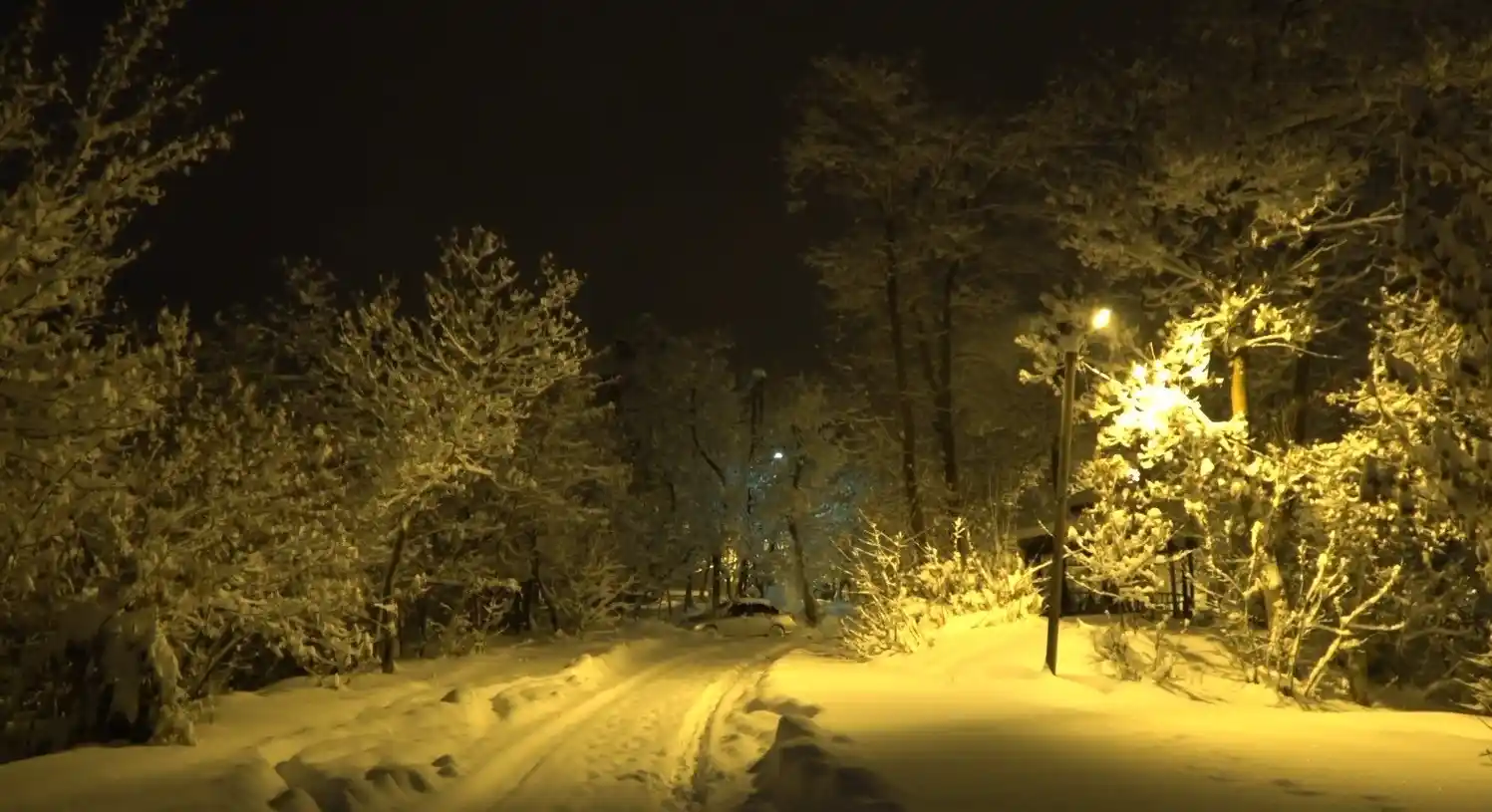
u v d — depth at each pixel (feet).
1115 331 69.92
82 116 38.86
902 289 109.50
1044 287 108.27
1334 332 79.30
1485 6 66.64
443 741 43.65
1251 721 48.14
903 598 81.00
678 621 156.66
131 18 39.09
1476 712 60.54
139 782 31.60
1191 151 67.36
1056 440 92.53
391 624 66.23
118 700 39.60
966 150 104.42
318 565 50.24
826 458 159.22
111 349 40.24
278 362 83.30
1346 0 68.64
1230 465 62.13
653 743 46.16
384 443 64.23
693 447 165.89
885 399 119.65
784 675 65.98
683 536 163.22
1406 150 33.99
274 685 58.18
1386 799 31.60
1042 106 88.99
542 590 103.04
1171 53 74.43
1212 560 62.18
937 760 37.37
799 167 105.29
